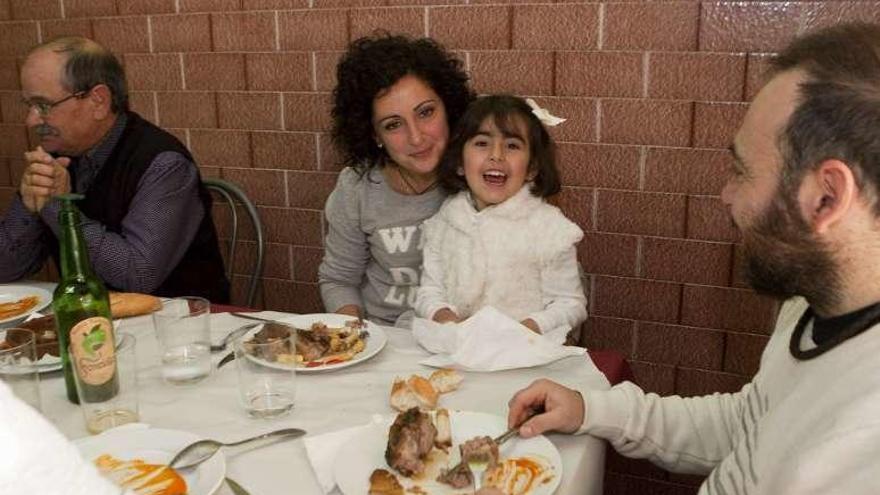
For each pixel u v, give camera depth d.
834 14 1.69
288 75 2.21
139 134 1.90
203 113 2.36
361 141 1.79
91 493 0.52
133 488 0.83
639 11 1.84
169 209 1.83
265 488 0.89
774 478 0.74
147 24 2.33
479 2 1.97
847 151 0.67
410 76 1.67
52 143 1.85
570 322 1.53
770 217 0.75
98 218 1.90
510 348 1.21
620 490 2.12
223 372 1.21
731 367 1.99
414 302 1.83
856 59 0.69
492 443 0.92
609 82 1.91
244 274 2.45
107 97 1.84
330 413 1.07
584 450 0.99
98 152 1.89
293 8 2.15
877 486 0.62
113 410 1.06
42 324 1.27
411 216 1.79
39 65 1.77
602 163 1.97
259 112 2.29
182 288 1.95
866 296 0.73
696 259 1.95
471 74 2.02
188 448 0.91
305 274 2.38
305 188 2.30
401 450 0.90
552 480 0.87
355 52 1.78
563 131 1.98
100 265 1.75
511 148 1.62
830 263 0.73
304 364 1.21
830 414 0.70
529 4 1.92
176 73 2.35
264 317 1.45
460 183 1.71
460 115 1.78
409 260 1.81
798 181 0.71
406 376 1.19
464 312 1.63
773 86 0.74
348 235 1.86
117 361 1.16
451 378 1.14
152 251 1.79
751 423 0.92
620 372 1.29
